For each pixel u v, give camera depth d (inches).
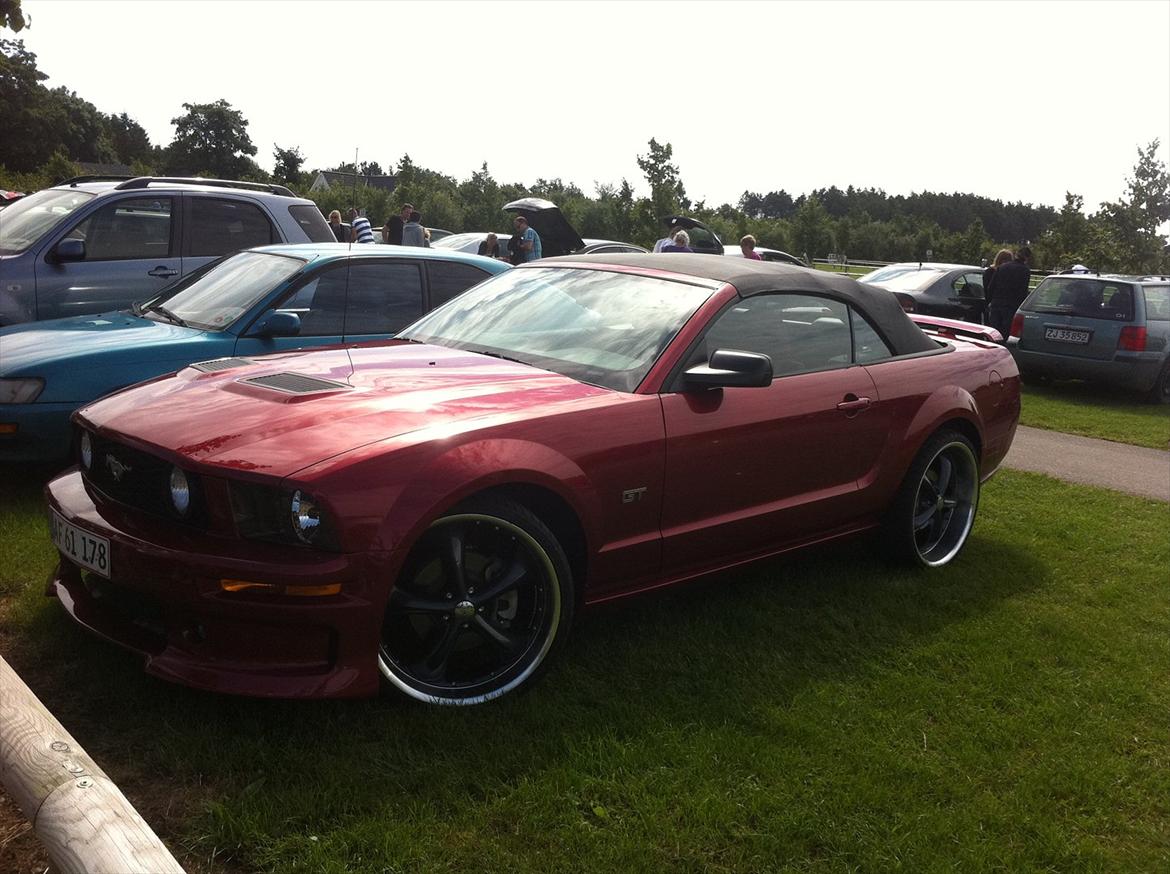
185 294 227.9
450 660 122.6
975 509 197.2
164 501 112.3
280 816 96.0
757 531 153.0
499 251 636.1
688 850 97.8
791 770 113.7
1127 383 458.6
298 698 105.9
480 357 149.1
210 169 3041.3
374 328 227.0
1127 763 123.6
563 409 127.9
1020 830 107.8
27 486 197.5
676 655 140.9
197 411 120.7
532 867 93.3
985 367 197.0
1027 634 161.6
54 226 268.8
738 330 153.4
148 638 115.0
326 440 111.8
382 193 1782.7
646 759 112.5
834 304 172.2
